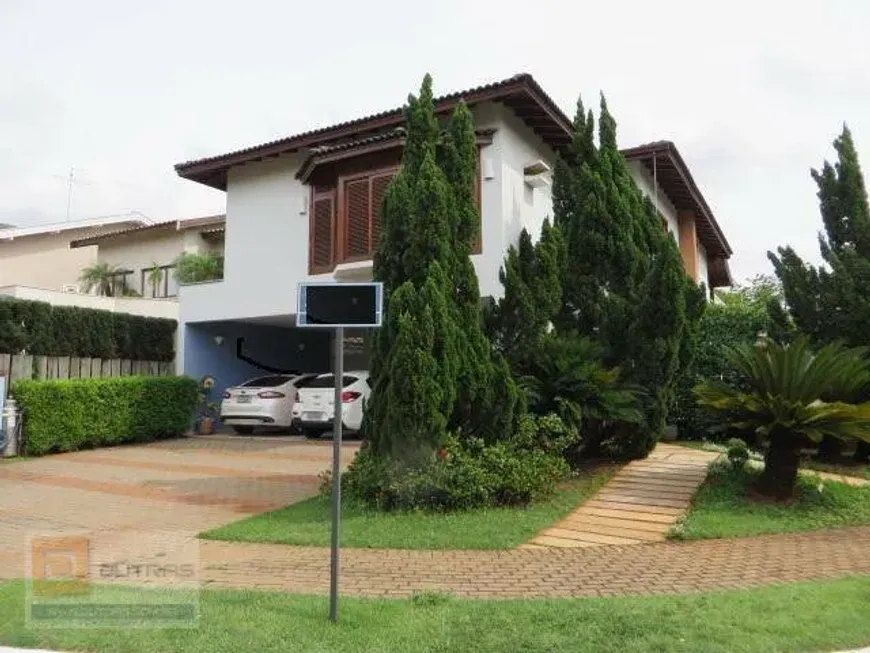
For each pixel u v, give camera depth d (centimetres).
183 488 1052
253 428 1809
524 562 675
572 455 1083
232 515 880
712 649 428
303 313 498
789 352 909
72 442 1433
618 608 513
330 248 1527
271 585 597
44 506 934
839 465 1093
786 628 462
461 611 510
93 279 2541
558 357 1023
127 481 1111
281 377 1783
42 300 1659
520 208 1392
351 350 2134
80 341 1572
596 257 1147
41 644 445
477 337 945
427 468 859
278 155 1645
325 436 1694
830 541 759
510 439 930
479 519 807
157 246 2567
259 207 1688
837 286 1137
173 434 1695
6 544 746
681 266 1078
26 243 2598
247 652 429
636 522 827
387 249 973
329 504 902
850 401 977
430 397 855
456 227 978
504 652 430
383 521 803
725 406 930
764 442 924
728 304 1512
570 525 816
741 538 775
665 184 1858
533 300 1049
